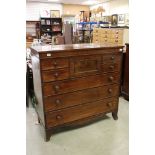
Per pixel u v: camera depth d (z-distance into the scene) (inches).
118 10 330.0
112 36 174.4
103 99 96.0
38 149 79.3
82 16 339.3
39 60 74.1
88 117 93.2
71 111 87.0
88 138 87.1
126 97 130.5
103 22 276.4
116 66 96.0
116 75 97.5
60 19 398.0
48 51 74.4
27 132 91.8
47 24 388.2
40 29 386.3
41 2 394.9
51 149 79.4
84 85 87.5
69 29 262.8
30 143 83.3
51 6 407.8
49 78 77.6
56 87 79.4
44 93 78.1
